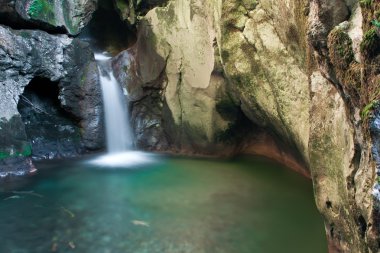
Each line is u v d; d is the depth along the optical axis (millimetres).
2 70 8477
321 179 4445
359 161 3359
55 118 10086
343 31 3283
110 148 10664
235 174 8609
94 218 6078
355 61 3164
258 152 10148
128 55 11141
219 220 5984
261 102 7438
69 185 7773
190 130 10211
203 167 9227
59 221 5949
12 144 8422
